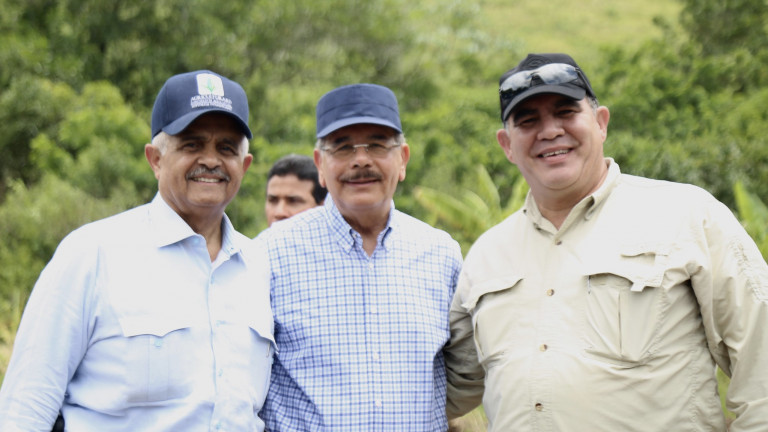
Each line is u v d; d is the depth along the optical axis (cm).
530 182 282
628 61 2308
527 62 282
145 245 258
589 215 275
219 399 251
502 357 276
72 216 1226
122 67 1995
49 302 242
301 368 292
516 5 5156
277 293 301
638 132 1819
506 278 283
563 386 257
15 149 1734
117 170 1449
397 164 311
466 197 1127
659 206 267
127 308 247
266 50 2155
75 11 1991
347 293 299
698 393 251
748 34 2461
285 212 426
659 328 252
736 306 249
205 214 265
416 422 292
